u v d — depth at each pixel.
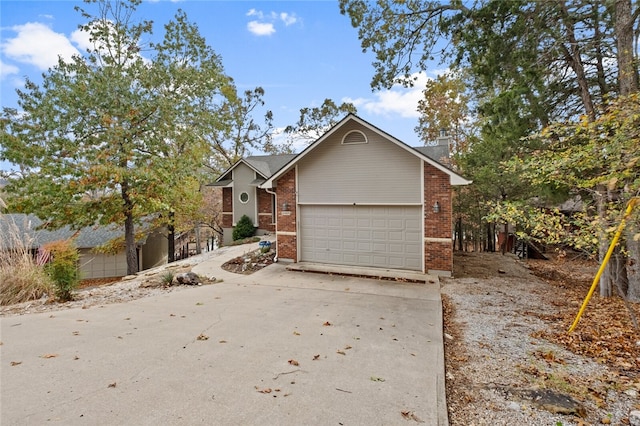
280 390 3.58
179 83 16.33
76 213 12.70
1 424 2.96
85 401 3.34
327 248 11.76
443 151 15.62
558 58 8.67
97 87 12.27
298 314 6.48
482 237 19.66
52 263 8.07
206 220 24.52
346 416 3.12
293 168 11.98
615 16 7.52
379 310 6.82
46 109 11.54
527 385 3.74
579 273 12.24
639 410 3.17
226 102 26.52
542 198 9.91
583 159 5.23
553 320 6.21
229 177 21.02
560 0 7.59
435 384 3.74
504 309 7.05
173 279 9.50
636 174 4.49
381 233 11.00
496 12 7.98
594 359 4.41
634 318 5.46
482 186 14.17
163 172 12.98
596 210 6.11
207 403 3.32
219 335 5.25
